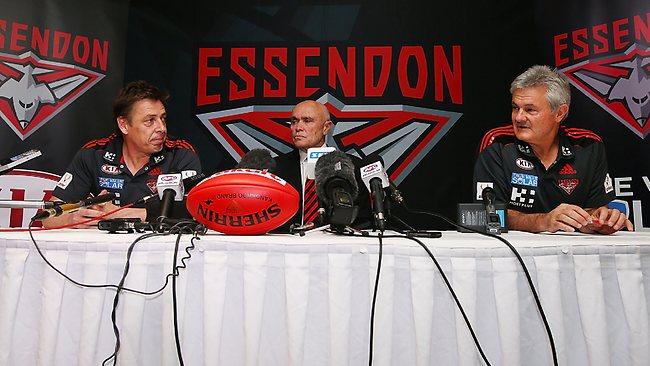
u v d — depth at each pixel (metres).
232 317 0.79
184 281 0.78
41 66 2.56
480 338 0.76
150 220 1.08
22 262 0.81
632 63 2.30
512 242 0.79
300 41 2.92
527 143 1.75
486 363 0.75
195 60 2.91
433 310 0.77
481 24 2.84
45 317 0.78
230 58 2.91
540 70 1.66
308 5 2.94
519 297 0.77
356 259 0.77
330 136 2.83
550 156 1.79
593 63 2.43
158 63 2.88
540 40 2.69
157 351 0.79
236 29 2.94
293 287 0.76
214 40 2.92
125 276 0.76
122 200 1.87
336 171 1.00
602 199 1.73
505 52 2.80
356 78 2.87
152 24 2.90
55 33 2.61
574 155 1.74
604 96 2.38
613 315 0.79
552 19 2.62
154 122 1.82
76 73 2.64
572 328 0.79
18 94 2.49
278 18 2.94
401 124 2.82
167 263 0.79
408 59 2.86
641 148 2.25
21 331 0.80
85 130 2.64
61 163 2.56
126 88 1.84
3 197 2.42
